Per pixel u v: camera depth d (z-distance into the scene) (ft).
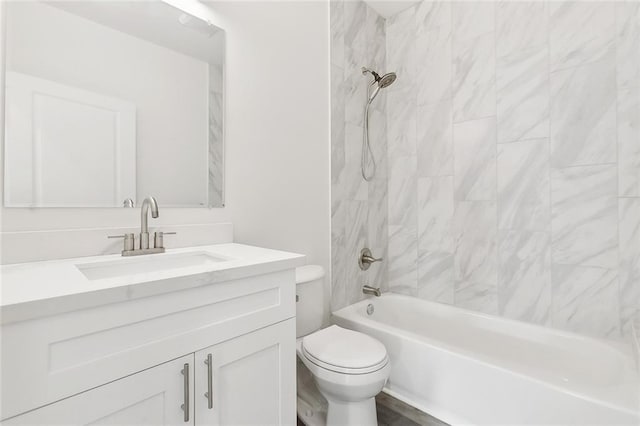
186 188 4.35
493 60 6.12
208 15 4.58
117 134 3.76
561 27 5.38
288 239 5.67
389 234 7.76
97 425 2.07
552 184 5.52
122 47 3.82
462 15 6.52
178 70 4.29
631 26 4.81
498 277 6.13
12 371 1.75
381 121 7.69
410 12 7.35
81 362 2.00
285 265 3.23
